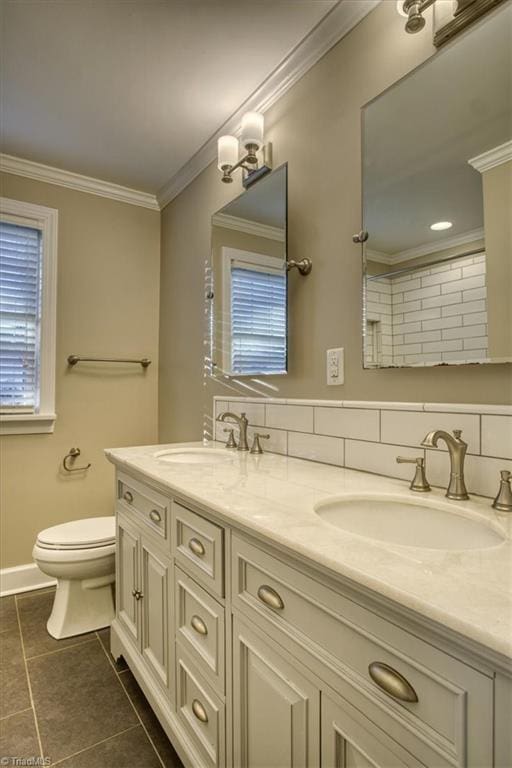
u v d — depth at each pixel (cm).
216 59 154
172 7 133
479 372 99
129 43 147
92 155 219
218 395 205
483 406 97
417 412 111
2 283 226
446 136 108
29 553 228
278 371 162
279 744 76
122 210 260
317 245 147
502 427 93
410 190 116
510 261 95
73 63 156
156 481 122
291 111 160
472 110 102
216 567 96
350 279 134
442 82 108
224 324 199
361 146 130
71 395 242
